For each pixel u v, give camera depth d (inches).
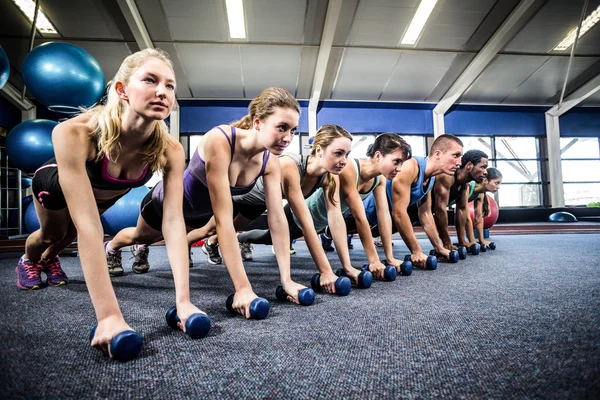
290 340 36.1
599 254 110.4
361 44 294.0
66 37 267.7
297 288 52.9
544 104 389.1
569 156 407.5
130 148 40.8
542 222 356.5
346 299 54.7
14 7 240.4
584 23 277.9
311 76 330.3
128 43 276.1
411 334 37.4
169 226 42.2
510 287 61.1
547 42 296.5
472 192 127.9
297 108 47.6
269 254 137.6
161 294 60.8
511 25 272.1
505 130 397.7
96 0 240.1
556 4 258.4
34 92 125.3
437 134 386.3
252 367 29.5
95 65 127.3
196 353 32.9
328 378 27.2
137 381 27.1
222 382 26.8
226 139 49.6
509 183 397.7
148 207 64.4
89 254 33.6
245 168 53.3
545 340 34.5
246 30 273.7
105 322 32.6
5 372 28.9
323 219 90.1
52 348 34.6
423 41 293.4
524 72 335.9
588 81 349.4
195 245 171.3
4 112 317.7
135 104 35.3
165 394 25.0
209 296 58.9
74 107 126.8
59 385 26.5
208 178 49.4
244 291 46.6
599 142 407.8
